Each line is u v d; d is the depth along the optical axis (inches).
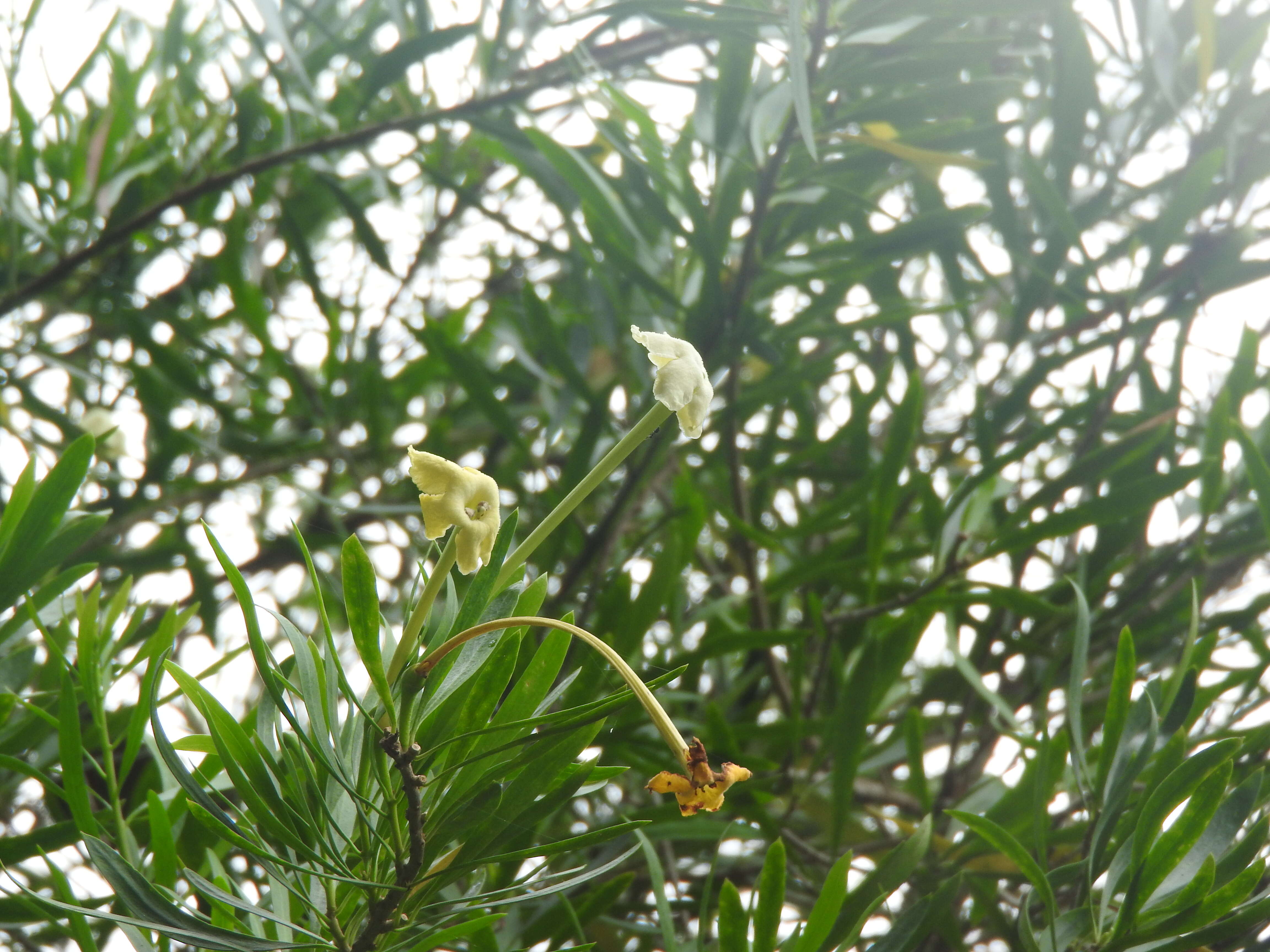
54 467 42.0
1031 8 54.3
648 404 62.9
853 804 61.8
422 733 39.1
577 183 54.8
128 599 46.7
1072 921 42.1
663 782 36.7
